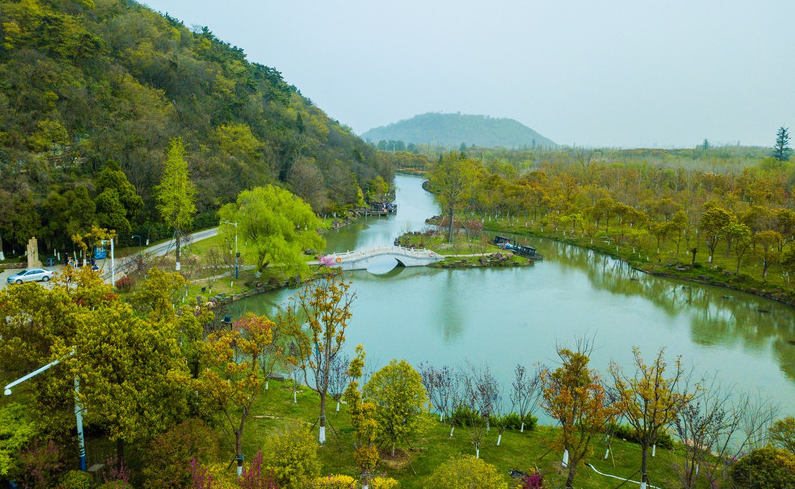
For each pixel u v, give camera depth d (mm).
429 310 64688
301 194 116375
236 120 125062
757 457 23656
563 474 26656
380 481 22703
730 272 79438
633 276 83688
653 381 28016
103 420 22812
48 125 71812
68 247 63219
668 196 126000
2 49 79875
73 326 23438
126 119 87500
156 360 22484
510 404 39500
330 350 31062
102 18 109312
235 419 30062
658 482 26375
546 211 136125
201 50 147375
